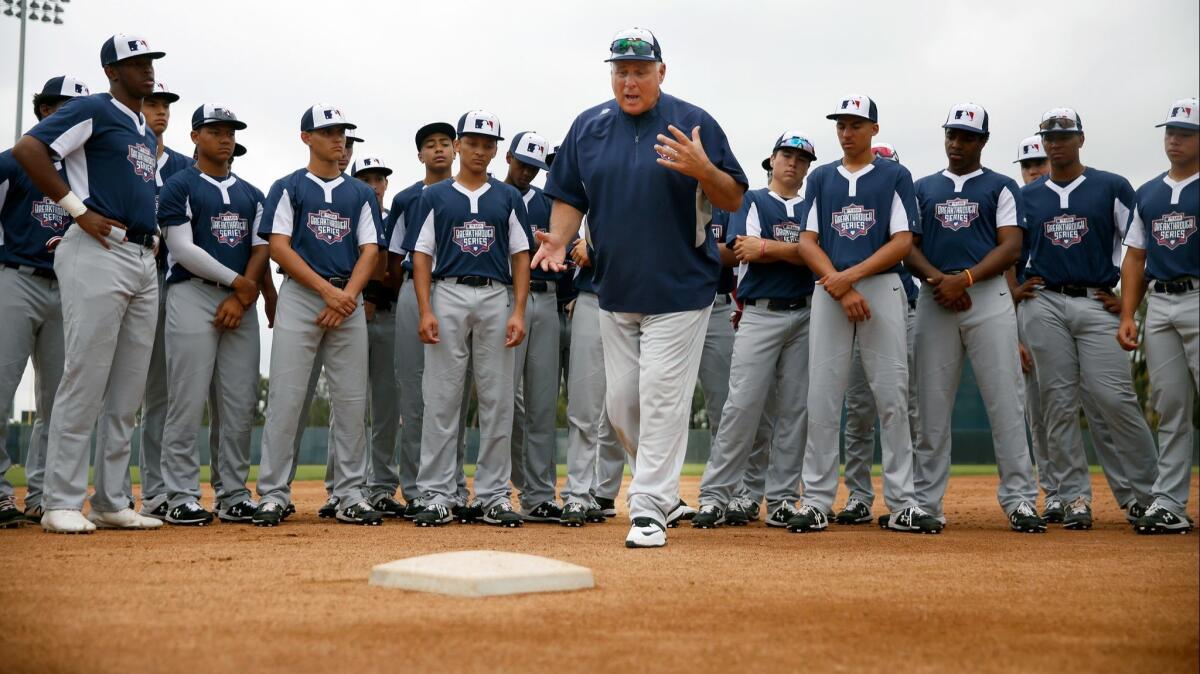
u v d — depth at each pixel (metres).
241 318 6.82
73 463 5.81
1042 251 7.07
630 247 5.12
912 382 7.71
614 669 2.47
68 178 5.61
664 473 5.25
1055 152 6.97
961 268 6.54
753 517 7.24
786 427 6.80
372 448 7.54
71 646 2.70
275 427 6.68
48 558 4.54
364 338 6.80
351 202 6.77
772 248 6.48
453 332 6.63
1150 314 6.31
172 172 7.30
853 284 6.16
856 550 5.11
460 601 3.38
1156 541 5.79
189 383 6.56
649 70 5.07
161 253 6.98
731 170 5.10
